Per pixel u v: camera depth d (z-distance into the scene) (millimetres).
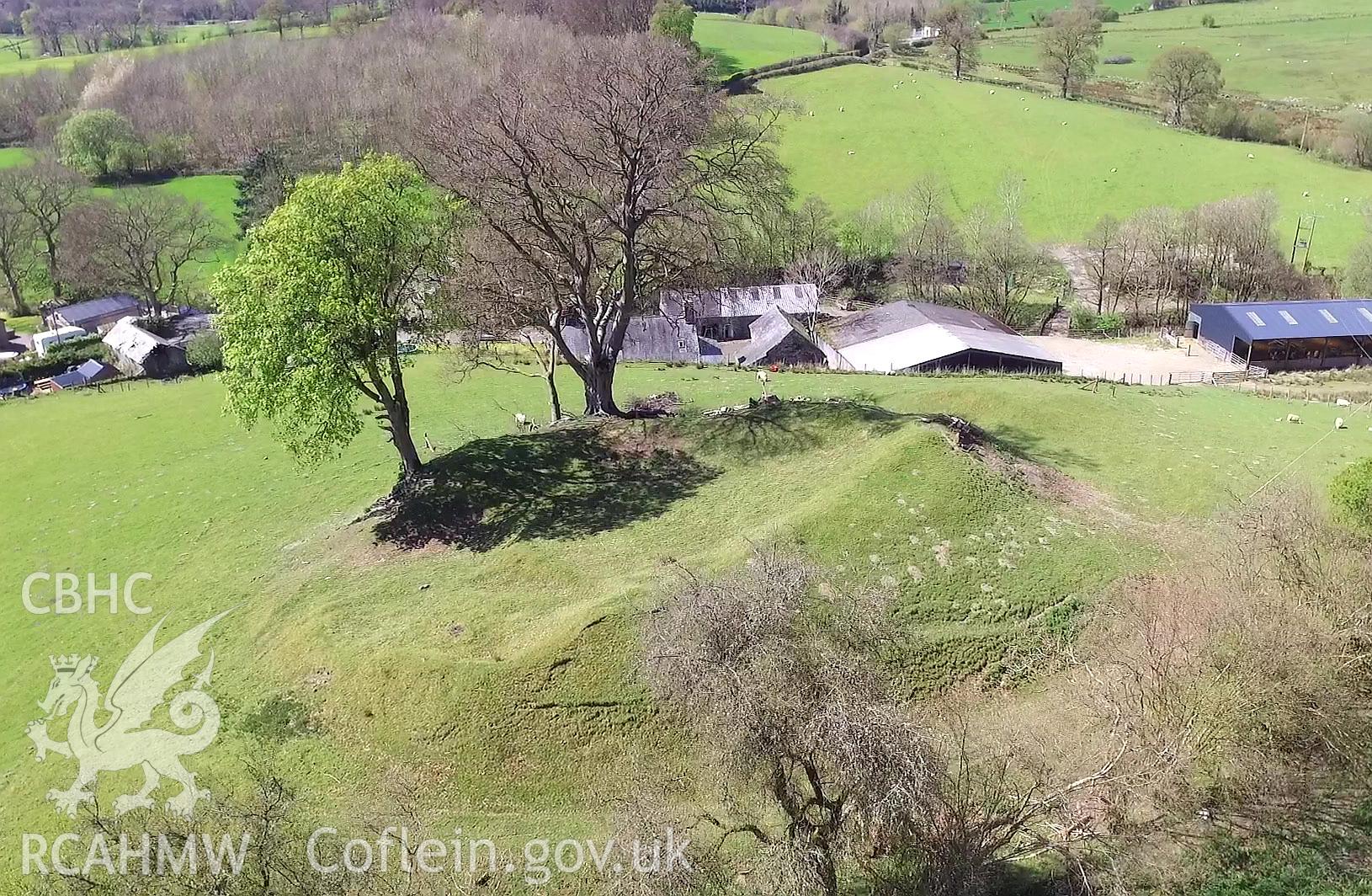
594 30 128500
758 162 48250
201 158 128000
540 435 45938
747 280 77250
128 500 50250
